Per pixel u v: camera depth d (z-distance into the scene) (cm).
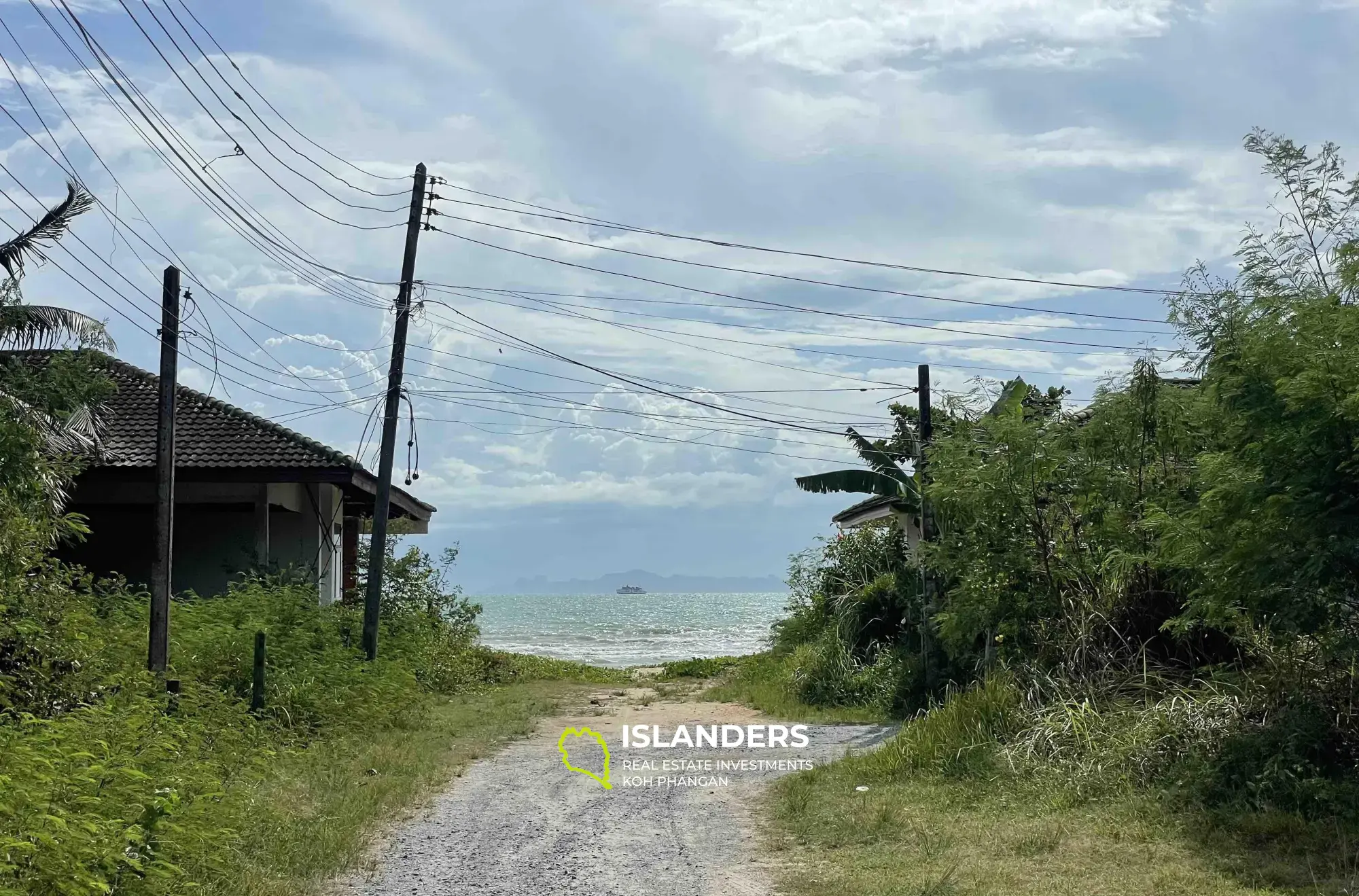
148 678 1149
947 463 1517
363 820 930
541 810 1011
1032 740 1066
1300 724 899
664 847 870
